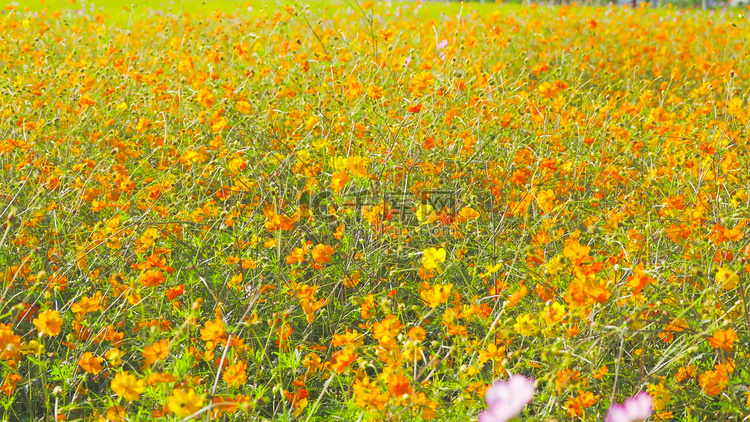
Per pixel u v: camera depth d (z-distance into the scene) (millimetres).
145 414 2127
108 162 3660
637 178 3643
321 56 5078
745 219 2791
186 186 3488
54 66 5441
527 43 7672
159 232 3127
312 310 2561
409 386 1902
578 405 2016
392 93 5020
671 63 7223
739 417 2256
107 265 2990
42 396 2498
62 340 2748
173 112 4434
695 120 4332
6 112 4066
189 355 2191
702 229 2920
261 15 7512
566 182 3660
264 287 2607
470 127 4000
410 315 2965
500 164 3721
